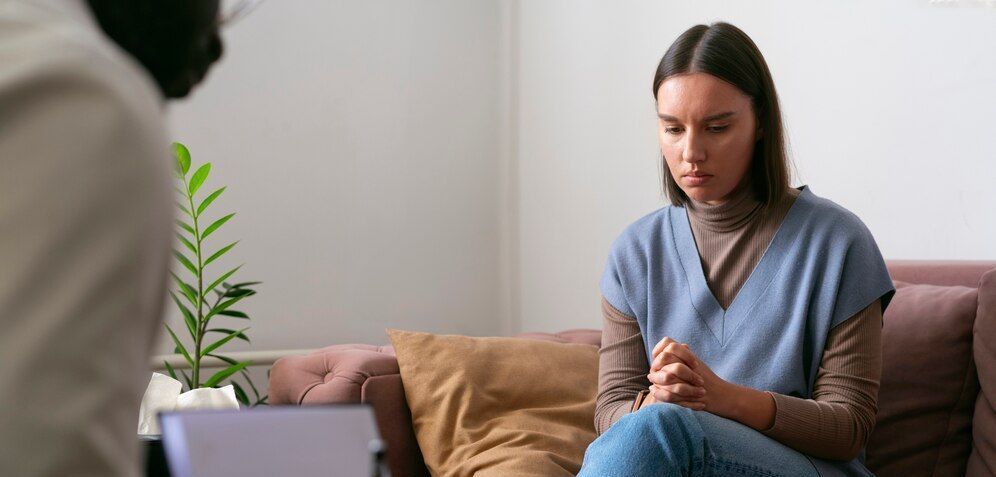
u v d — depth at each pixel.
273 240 3.24
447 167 3.53
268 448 0.55
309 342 3.29
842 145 2.45
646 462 1.27
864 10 2.38
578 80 3.25
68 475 0.39
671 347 1.42
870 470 1.74
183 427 0.54
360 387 1.99
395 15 3.45
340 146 3.35
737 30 1.56
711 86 1.52
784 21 2.59
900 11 2.30
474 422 1.97
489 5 3.61
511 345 2.14
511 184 3.56
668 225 1.72
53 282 0.39
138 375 0.42
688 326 1.63
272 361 3.15
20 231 0.39
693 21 2.84
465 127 3.56
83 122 0.40
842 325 1.51
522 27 3.51
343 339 3.35
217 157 3.16
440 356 2.05
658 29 2.95
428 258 3.49
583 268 3.23
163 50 0.51
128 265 0.41
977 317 1.67
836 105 2.46
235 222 3.19
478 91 3.58
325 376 2.06
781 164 1.59
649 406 1.32
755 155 1.60
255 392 2.99
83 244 0.40
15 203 0.39
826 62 2.48
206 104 3.15
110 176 0.41
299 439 0.56
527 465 1.82
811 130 2.53
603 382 1.70
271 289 3.24
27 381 0.38
